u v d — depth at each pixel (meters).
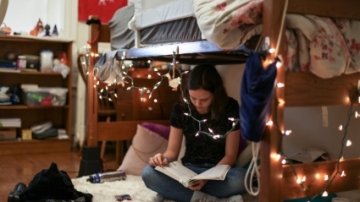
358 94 1.52
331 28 1.43
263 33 1.31
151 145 2.70
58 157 3.73
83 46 4.04
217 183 1.93
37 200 1.97
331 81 1.46
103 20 4.26
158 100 3.10
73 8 4.16
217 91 2.04
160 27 2.13
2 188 2.58
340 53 1.42
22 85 3.93
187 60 2.65
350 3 1.49
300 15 1.37
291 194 1.42
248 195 2.00
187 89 2.23
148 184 2.06
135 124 2.91
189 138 2.17
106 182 2.48
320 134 2.17
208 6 1.45
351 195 1.95
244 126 1.28
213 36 1.37
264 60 1.25
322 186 1.52
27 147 3.89
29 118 4.12
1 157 3.68
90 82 2.79
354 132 1.97
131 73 2.94
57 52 4.19
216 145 2.11
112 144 3.88
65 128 4.18
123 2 4.28
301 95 1.38
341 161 1.58
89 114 2.79
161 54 2.10
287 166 1.42
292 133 2.33
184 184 1.87
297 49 1.38
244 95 1.25
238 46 1.43
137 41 2.39
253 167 1.53
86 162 2.74
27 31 4.07
